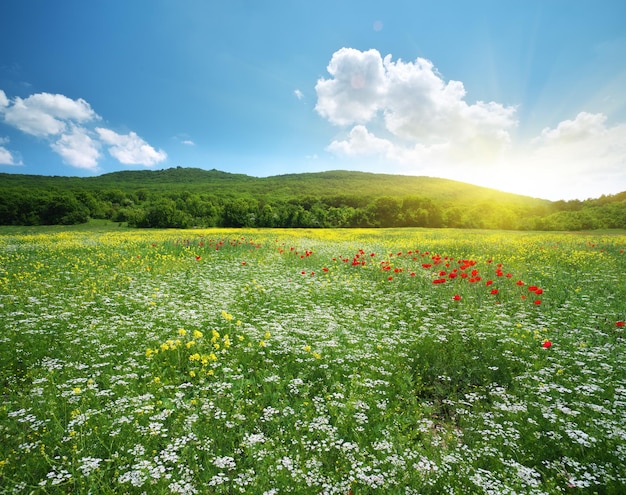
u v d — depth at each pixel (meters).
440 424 4.50
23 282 10.22
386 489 3.22
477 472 3.38
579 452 3.72
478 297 9.30
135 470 3.34
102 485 3.20
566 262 13.70
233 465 3.40
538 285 10.23
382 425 4.17
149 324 6.87
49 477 3.20
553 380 5.04
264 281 11.12
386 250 18.81
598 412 4.17
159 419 4.14
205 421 4.24
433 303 9.09
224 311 7.45
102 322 7.14
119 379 4.93
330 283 10.96
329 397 4.52
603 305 8.10
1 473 3.25
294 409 4.47
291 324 7.15
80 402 4.46
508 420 4.28
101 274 11.85
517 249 17.62
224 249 18.83
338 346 6.05
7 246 19.12
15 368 5.46
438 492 3.24
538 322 7.23
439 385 5.20
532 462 3.68
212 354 5.40
